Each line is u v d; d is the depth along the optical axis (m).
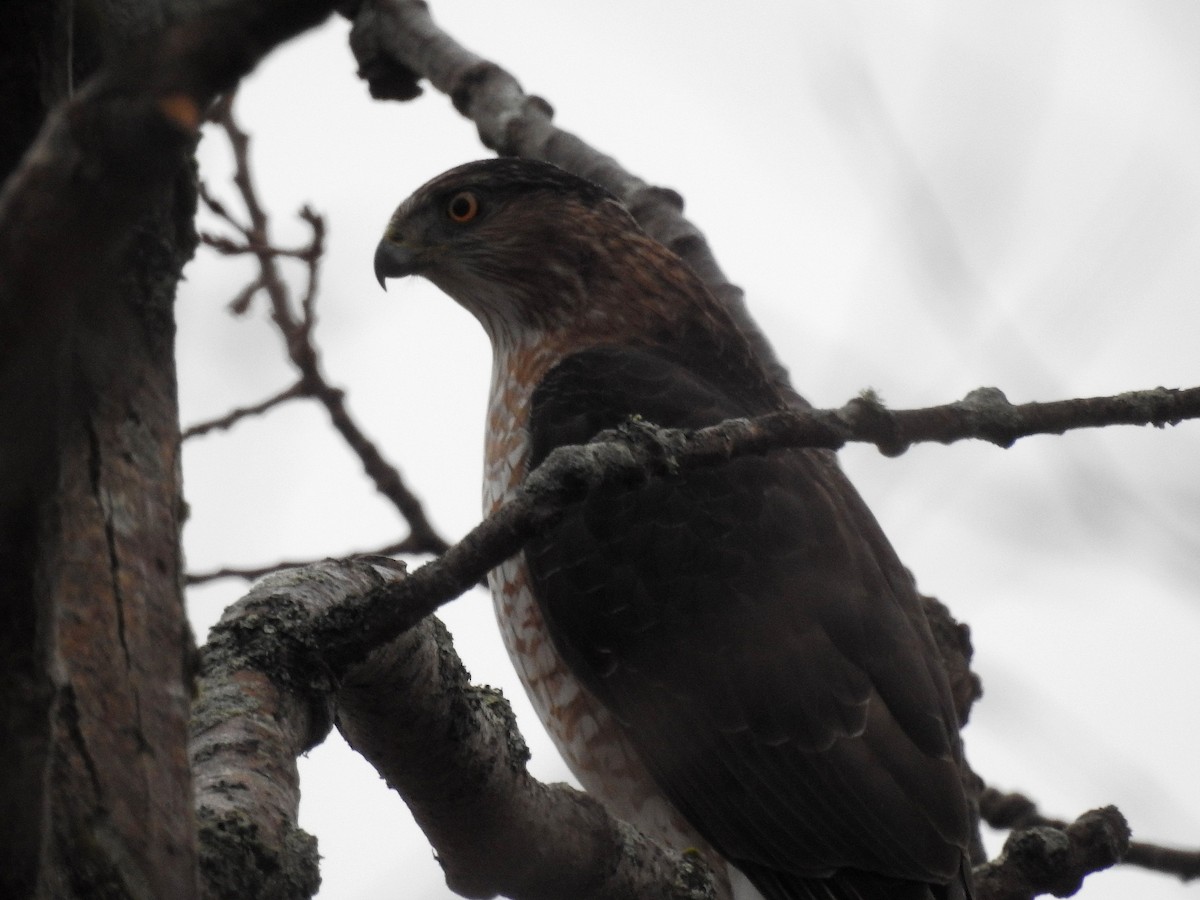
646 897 7.64
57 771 4.44
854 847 8.95
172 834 4.60
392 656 6.46
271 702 6.19
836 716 9.12
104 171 3.00
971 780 9.84
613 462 6.36
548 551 9.93
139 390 4.75
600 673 9.73
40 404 3.38
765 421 6.68
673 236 12.11
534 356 11.23
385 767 6.88
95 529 4.64
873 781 8.96
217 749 5.95
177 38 2.97
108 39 4.35
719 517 9.74
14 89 4.04
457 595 6.30
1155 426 7.27
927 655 9.50
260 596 6.55
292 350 11.11
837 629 9.30
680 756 9.40
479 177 11.44
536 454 10.41
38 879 3.98
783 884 9.22
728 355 11.21
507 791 7.00
